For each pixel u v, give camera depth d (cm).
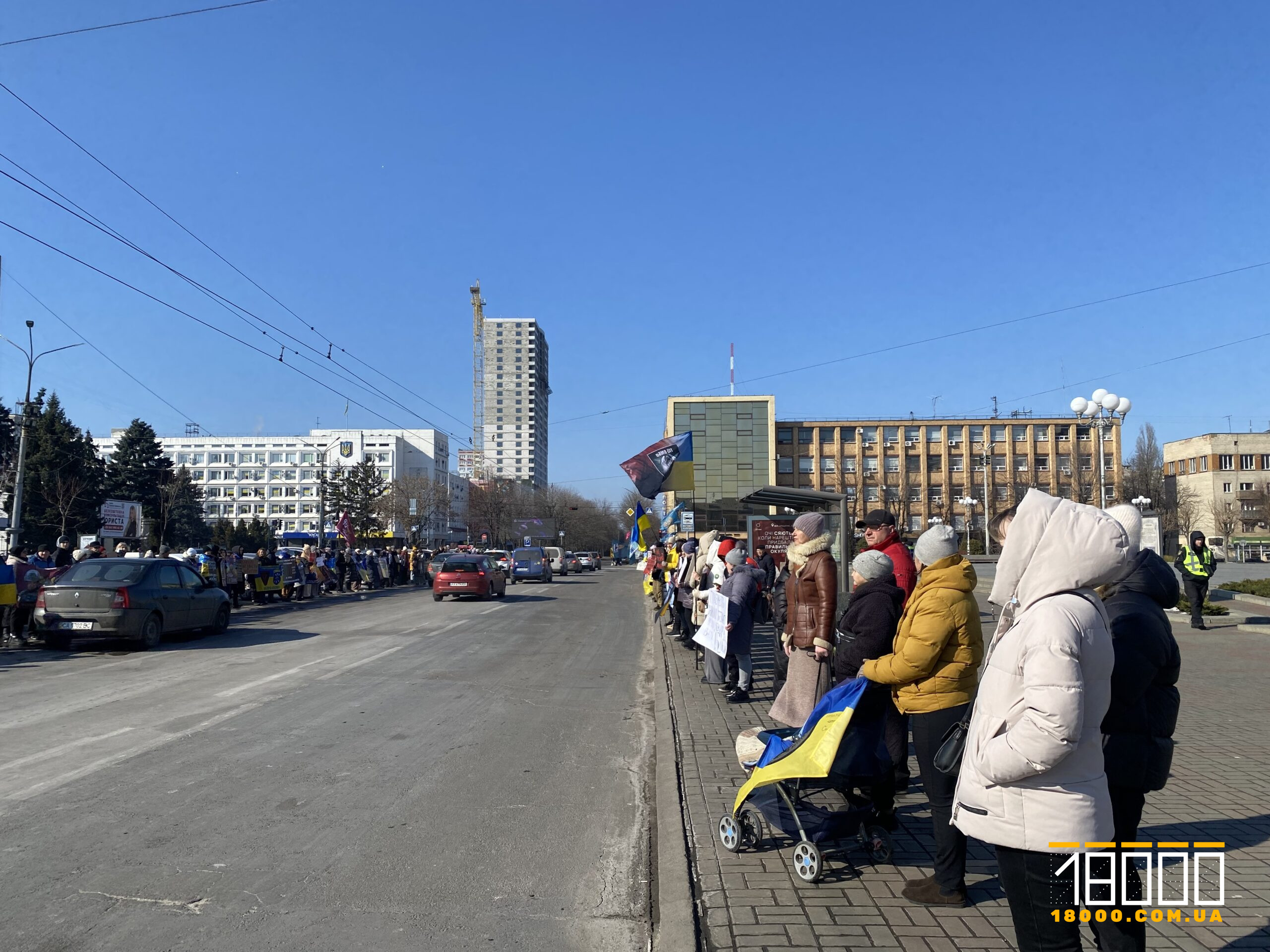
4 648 1418
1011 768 285
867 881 466
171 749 740
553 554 5956
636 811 609
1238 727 825
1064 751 276
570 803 623
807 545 687
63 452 4959
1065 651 278
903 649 427
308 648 1455
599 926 423
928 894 433
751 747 562
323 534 4519
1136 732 347
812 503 1098
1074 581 291
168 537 5944
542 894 460
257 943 393
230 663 1257
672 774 675
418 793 633
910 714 441
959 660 427
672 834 539
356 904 440
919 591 436
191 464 12769
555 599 2881
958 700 426
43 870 472
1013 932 399
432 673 1201
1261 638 1570
